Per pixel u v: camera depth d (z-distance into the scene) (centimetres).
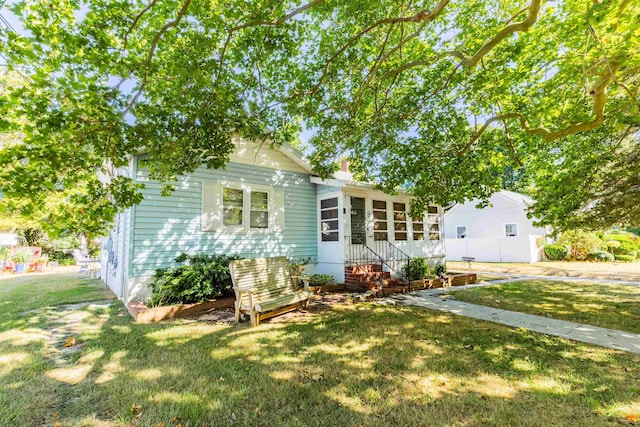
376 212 1041
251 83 491
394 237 1083
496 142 694
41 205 322
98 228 353
